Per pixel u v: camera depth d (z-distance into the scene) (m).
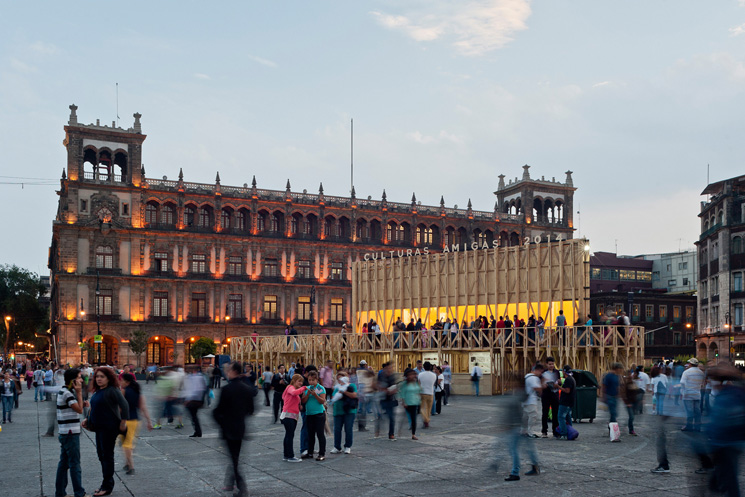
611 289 142.88
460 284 68.56
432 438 26.39
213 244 110.75
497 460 19.08
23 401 52.34
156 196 108.00
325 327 115.69
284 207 115.38
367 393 29.05
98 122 105.81
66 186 103.62
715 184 101.19
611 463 20.47
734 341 91.75
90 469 20.28
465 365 57.62
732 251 94.50
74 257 102.81
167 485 17.70
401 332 60.97
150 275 106.44
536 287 61.75
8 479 18.70
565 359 51.25
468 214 125.31
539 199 131.12
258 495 16.42
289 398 21.33
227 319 107.19
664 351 115.25
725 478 12.55
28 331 153.25
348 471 19.44
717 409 12.77
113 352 105.38
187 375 27.97
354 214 119.06
